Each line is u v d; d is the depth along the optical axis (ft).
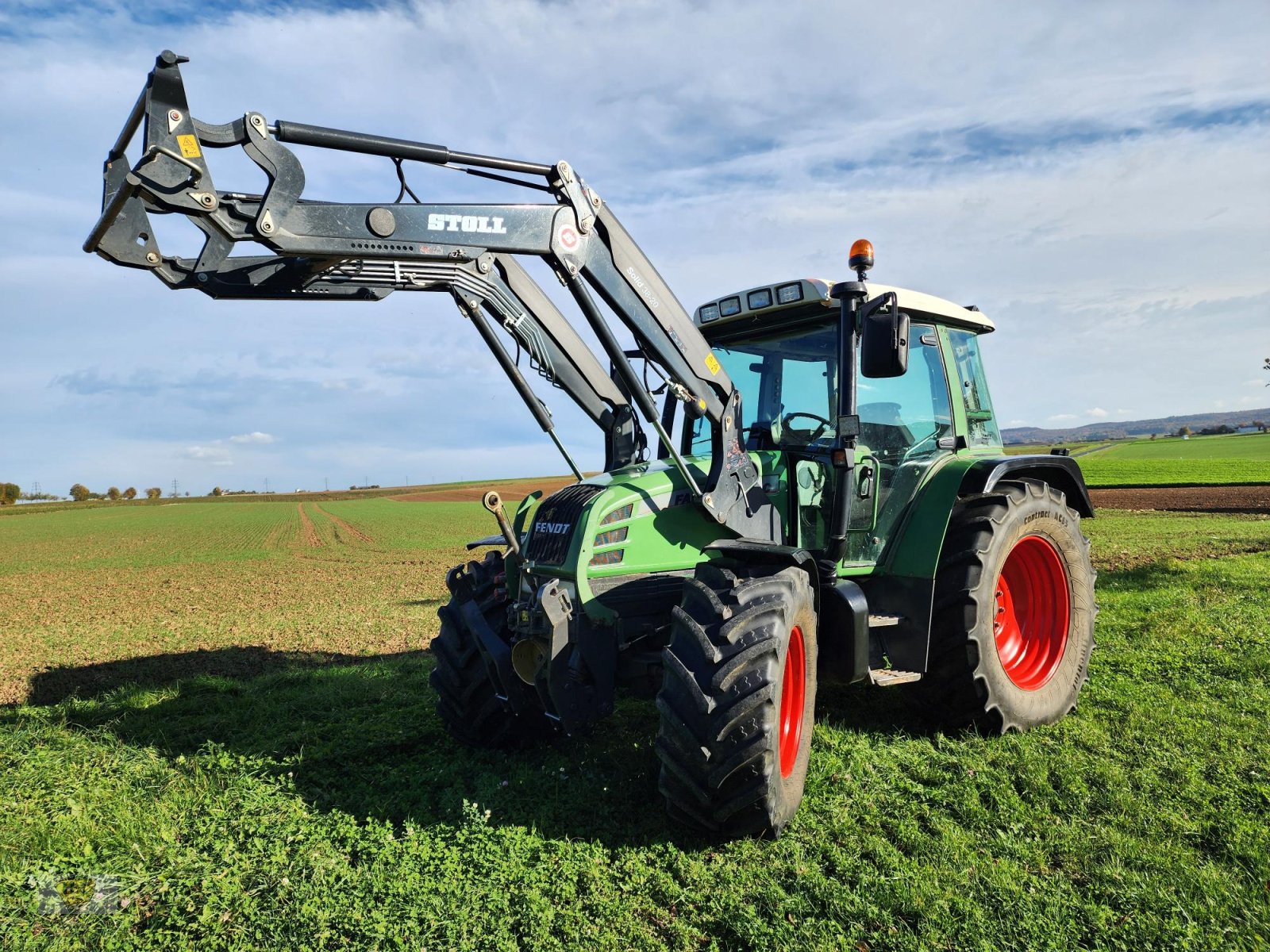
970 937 8.49
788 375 15.30
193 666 24.89
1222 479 113.19
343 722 17.04
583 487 13.24
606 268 12.05
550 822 11.62
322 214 9.85
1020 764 12.84
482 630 13.48
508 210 11.17
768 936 8.66
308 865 10.43
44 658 26.63
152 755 15.16
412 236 10.44
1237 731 13.71
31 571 63.31
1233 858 9.84
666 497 12.98
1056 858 10.12
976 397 17.60
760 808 10.25
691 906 9.35
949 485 14.67
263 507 215.72
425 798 12.78
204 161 9.07
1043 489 15.61
